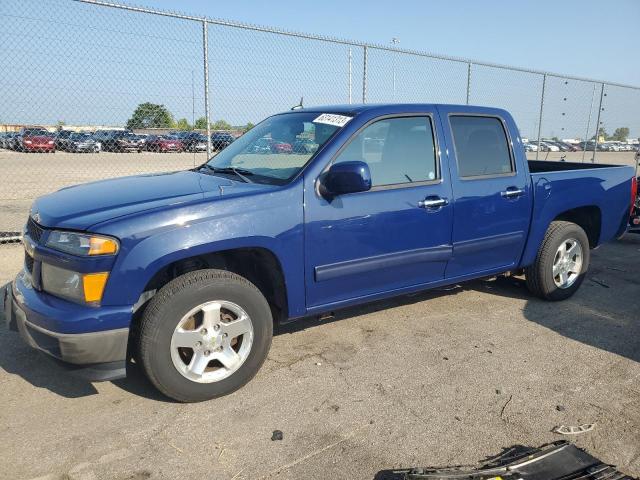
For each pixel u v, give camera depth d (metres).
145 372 2.98
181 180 3.64
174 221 2.93
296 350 3.88
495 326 4.40
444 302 4.96
